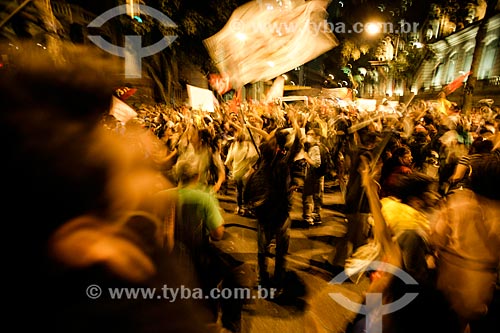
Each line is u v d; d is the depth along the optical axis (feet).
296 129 11.58
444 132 19.26
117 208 2.15
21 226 1.77
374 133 12.78
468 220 6.50
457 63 113.80
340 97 63.00
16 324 1.69
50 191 1.84
